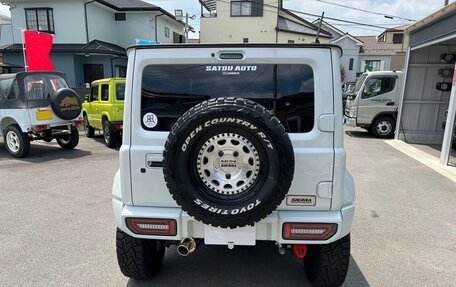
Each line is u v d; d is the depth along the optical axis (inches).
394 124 445.7
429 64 408.5
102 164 293.0
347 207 94.8
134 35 914.7
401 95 417.4
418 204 194.9
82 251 135.9
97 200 198.4
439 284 115.2
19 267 123.8
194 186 85.3
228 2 948.6
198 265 126.4
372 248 140.5
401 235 153.3
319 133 89.9
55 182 236.5
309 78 90.4
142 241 105.2
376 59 1475.1
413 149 365.1
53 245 141.0
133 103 93.0
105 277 117.6
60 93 321.1
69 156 327.9
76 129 354.9
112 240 145.7
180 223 93.0
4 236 149.7
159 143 93.0
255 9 947.3
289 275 119.9
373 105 444.8
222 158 84.7
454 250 139.6
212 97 93.7
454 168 280.8
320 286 108.3
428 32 348.2
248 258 131.6
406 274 121.2
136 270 108.7
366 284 114.6
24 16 774.5
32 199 200.1
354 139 438.9
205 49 91.5
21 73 305.4
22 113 304.8
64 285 112.7
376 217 174.6
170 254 134.9
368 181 242.4
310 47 89.0
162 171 92.7
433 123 421.4
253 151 83.1
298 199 91.7
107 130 370.9
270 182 82.7
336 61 89.1
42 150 359.6
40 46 483.8
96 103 394.9
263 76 91.9
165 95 93.7
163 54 92.3
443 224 166.2
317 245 103.6
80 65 791.7
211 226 91.2
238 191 85.2
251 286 113.3
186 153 83.5
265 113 83.0
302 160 89.8
